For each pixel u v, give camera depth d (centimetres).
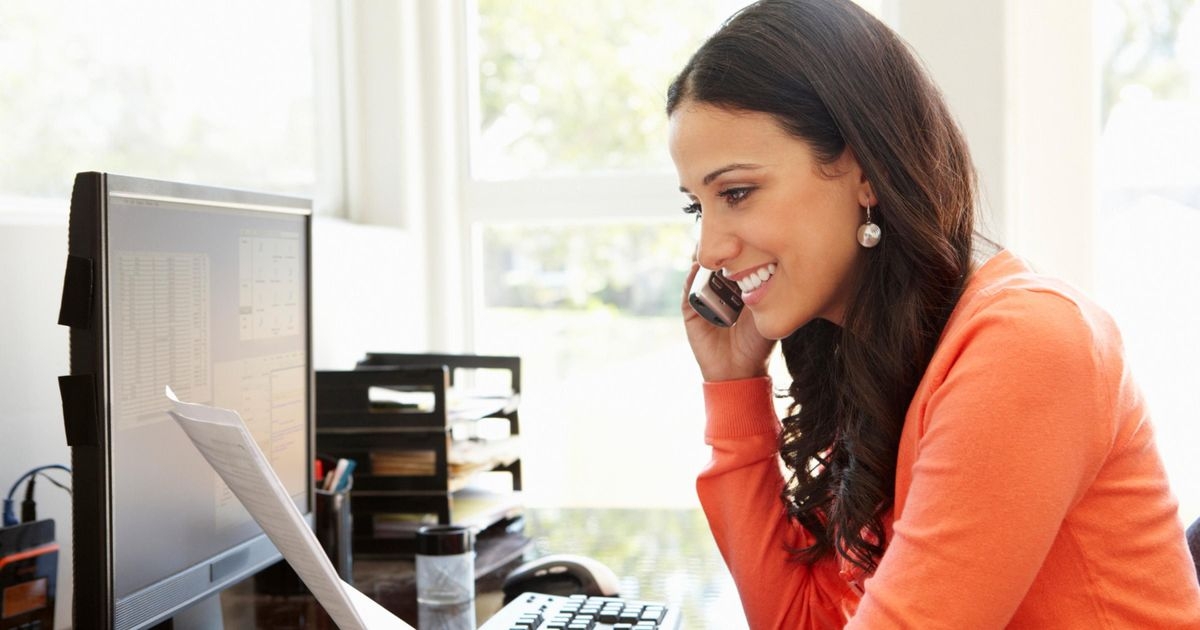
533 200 241
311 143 230
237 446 81
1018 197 207
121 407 104
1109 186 220
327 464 170
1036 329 89
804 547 135
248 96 207
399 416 173
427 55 238
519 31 244
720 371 141
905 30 204
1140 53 218
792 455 133
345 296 208
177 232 114
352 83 233
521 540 183
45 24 155
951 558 88
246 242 129
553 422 247
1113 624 93
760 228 105
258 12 210
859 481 111
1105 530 93
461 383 233
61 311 99
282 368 139
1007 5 200
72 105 161
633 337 242
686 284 143
